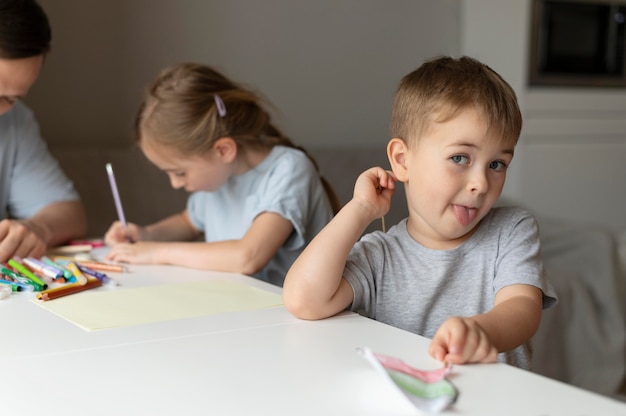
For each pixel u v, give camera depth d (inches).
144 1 95.4
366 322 34.4
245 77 103.3
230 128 55.1
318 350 30.0
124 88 95.3
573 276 94.8
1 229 50.4
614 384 89.7
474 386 25.6
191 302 38.7
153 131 54.7
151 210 91.7
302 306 34.6
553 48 121.0
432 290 37.8
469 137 33.9
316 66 108.0
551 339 89.4
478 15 114.8
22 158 65.9
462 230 35.6
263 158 57.3
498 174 35.4
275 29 104.6
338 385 26.0
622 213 130.0
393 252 38.8
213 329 33.4
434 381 25.4
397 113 37.7
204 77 56.2
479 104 34.0
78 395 25.4
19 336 32.5
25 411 24.1
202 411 23.8
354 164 106.7
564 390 25.3
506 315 32.0
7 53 50.5
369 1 110.6
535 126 120.0
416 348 30.3
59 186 66.6
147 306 37.8
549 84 121.4
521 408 23.7
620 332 92.1
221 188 59.2
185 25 98.3
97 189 89.4
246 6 102.3
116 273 48.2
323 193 57.4
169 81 56.1
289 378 26.8
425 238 38.3
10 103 55.3
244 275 47.5
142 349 30.4
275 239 51.7
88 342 31.5
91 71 93.3
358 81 111.2
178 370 27.8
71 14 91.5
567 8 121.1
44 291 40.1
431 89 35.3
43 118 91.2
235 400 24.7
